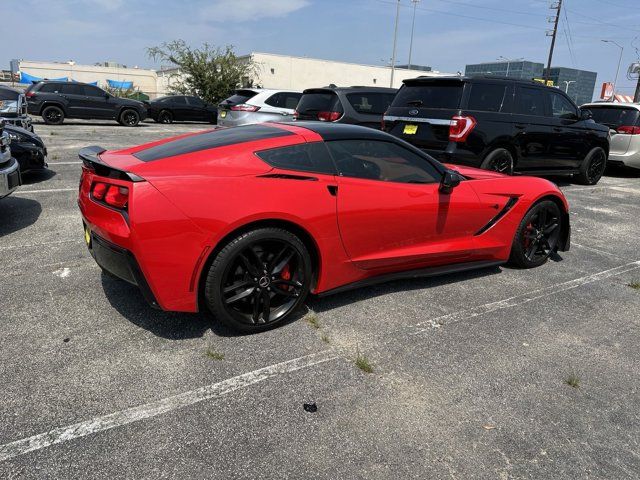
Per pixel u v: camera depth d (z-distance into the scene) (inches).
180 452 80.4
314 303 138.9
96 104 749.3
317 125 138.4
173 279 105.7
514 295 152.3
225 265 109.4
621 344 124.3
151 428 85.7
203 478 75.5
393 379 103.6
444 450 83.7
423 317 133.6
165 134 621.6
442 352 115.6
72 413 88.5
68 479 74.1
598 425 92.5
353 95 363.6
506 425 91.0
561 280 167.5
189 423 87.3
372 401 95.8
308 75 1533.0
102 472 75.7
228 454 80.5
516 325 131.7
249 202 110.0
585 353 118.8
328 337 119.7
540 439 87.8
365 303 140.7
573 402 99.1
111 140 526.9
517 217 165.0
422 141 270.1
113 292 139.0
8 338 112.9
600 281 168.1
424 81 276.8
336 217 123.8
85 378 98.8
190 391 96.2
